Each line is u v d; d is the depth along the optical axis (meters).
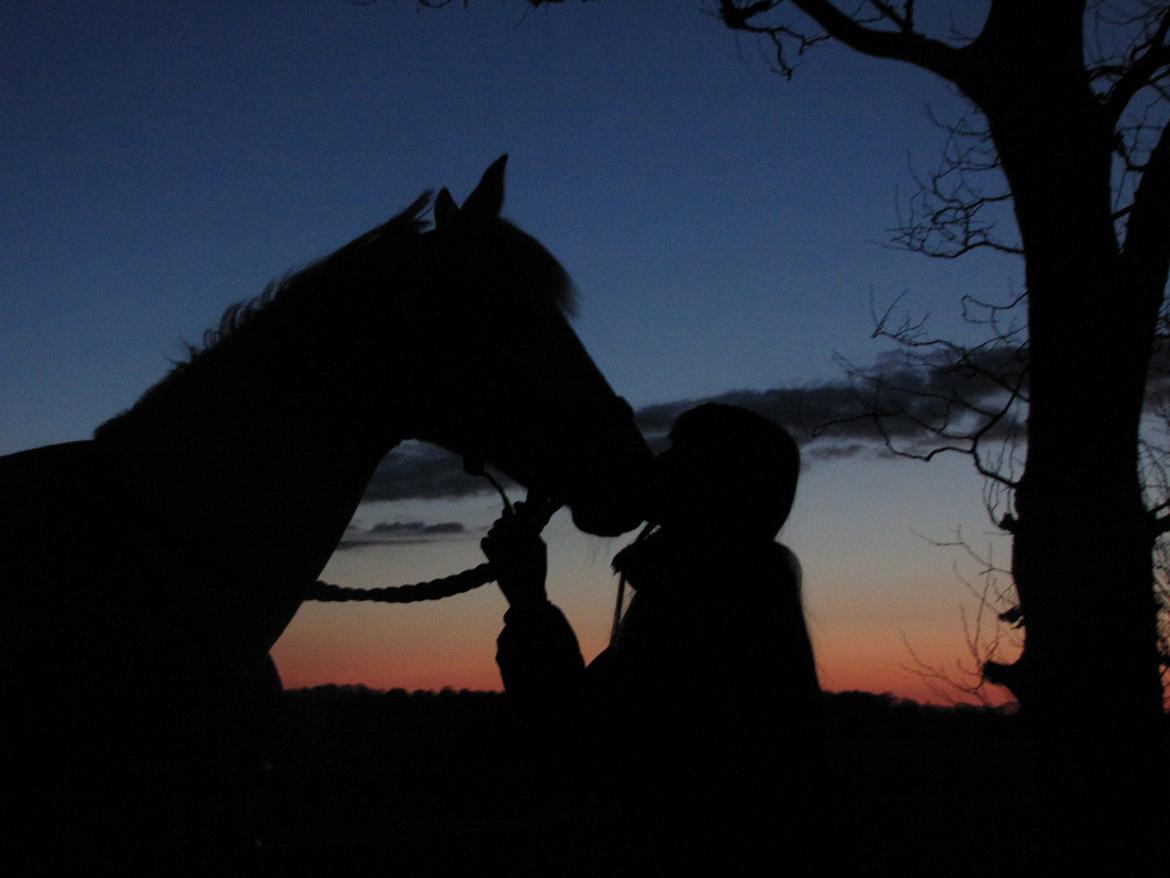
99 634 1.93
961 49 3.83
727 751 1.91
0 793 1.90
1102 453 3.58
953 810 4.89
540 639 2.04
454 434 2.22
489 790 5.42
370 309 2.17
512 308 2.20
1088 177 3.65
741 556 2.03
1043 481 3.67
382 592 2.17
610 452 2.18
